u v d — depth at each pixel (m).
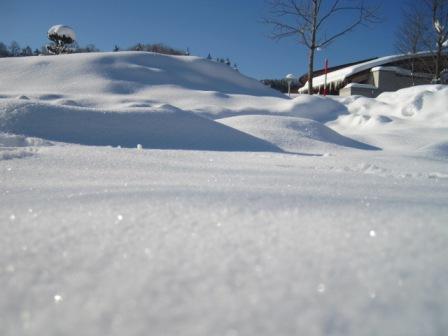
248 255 0.70
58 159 2.48
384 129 8.45
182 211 1.02
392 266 0.64
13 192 1.39
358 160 3.59
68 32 22.61
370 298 0.54
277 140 5.71
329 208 1.07
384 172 2.64
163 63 13.45
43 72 11.33
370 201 1.21
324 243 0.76
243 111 9.72
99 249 0.73
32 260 0.67
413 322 0.48
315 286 0.57
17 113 4.62
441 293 0.55
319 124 6.88
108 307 0.51
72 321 0.48
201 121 5.63
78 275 0.61
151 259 0.68
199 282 0.59
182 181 1.74
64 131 4.65
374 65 23.05
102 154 2.80
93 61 12.12
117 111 5.28
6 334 0.46
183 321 0.48
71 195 1.25
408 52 20.22
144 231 0.84
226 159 3.20
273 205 1.10
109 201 1.15
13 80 10.82
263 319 0.48
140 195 1.24
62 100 7.84
